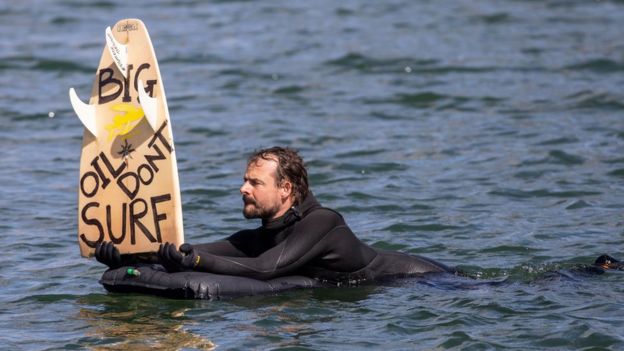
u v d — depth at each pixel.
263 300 24.95
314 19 71.06
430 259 27.78
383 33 66.44
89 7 75.12
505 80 55.03
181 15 72.75
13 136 45.88
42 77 56.88
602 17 70.44
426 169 40.03
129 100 26.11
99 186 26.03
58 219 34.09
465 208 34.81
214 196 36.53
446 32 66.62
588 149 42.06
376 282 26.59
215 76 57.00
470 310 24.16
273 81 55.78
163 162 25.56
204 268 25.28
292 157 26.30
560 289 25.61
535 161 40.62
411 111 49.78
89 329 23.25
